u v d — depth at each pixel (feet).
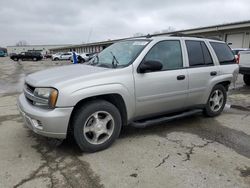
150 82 13.12
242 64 29.91
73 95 10.86
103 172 10.29
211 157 11.73
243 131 15.26
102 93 11.59
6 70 65.67
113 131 12.46
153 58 13.52
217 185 9.53
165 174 10.20
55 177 9.87
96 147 11.98
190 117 17.88
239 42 76.64
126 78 12.33
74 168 10.57
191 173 10.31
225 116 18.30
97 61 14.79
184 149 12.55
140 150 12.33
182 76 14.47
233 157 11.79
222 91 17.90
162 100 13.85
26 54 135.13
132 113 13.01
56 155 11.71
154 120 14.08
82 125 11.46
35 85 11.57
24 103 12.16
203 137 14.19
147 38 14.46
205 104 16.70
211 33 85.61
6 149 12.22
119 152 12.09
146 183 9.57
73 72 12.50
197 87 15.49
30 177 9.84
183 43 15.17
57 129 10.87
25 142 13.05
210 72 16.21
